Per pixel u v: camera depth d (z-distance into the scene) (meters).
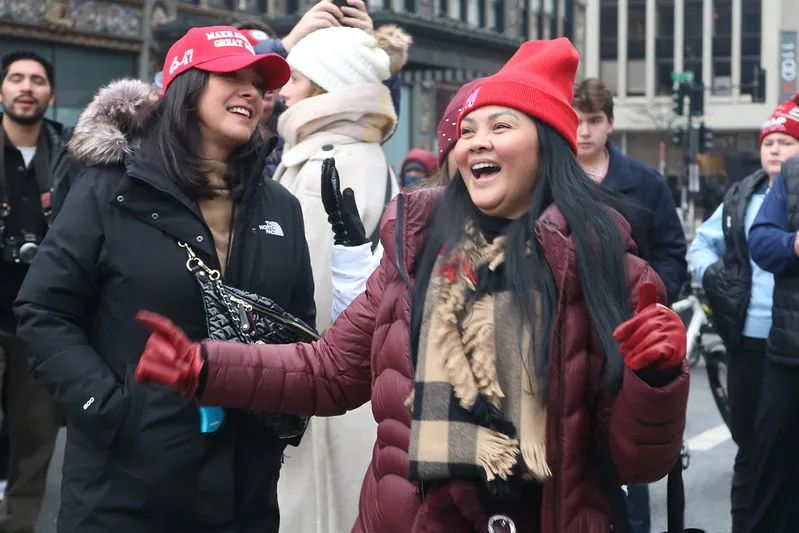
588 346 2.77
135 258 3.59
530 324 2.74
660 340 2.56
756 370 6.09
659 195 6.23
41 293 3.59
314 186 4.93
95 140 3.63
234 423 3.62
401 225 2.95
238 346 3.09
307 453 4.72
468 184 2.93
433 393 2.76
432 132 24.91
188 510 3.58
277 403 3.12
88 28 18.25
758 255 5.53
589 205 2.82
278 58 3.71
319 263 4.86
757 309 6.04
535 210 2.84
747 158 27.58
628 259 2.83
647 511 5.80
